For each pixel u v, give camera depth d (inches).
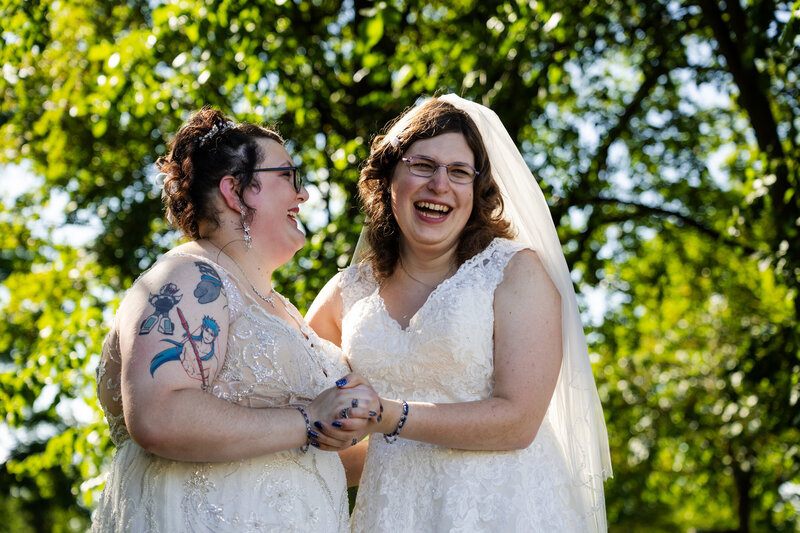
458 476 103.7
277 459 96.3
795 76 276.1
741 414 300.7
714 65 308.7
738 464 401.4
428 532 103.7
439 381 106.3
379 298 113.6
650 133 352.8
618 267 409.4
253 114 231.5
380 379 110.0
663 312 436.8
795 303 230.5
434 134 108.5
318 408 93.3
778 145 257.6
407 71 245.1
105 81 250.8
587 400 108.6
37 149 352.5
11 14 255.1
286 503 95.1
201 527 91.4
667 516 764.6
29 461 263.9
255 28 237.5
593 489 109.0
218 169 100.0
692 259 399.2
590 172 307.4
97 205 348.5
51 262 364.5
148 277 93.5
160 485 93.0
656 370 437.4
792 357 238.1
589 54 301.6
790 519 532.4
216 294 93.7
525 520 102.4
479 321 104.4
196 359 89.1
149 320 88.7
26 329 341.1
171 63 283.3
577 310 109.9
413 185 107.8
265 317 98.4
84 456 253.4
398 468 108.5
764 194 232.7
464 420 99.7
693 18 290.5
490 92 243.8
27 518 826.8
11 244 367.9
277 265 106.3
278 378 97.1
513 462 104.7
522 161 113.0
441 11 322.3
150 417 85.4
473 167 109.7
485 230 111.0
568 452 109.9
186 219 102.1
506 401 102.0
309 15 315.6
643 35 302.2
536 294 105.9
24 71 320.2
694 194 368.8
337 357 110.4
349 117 297.6
